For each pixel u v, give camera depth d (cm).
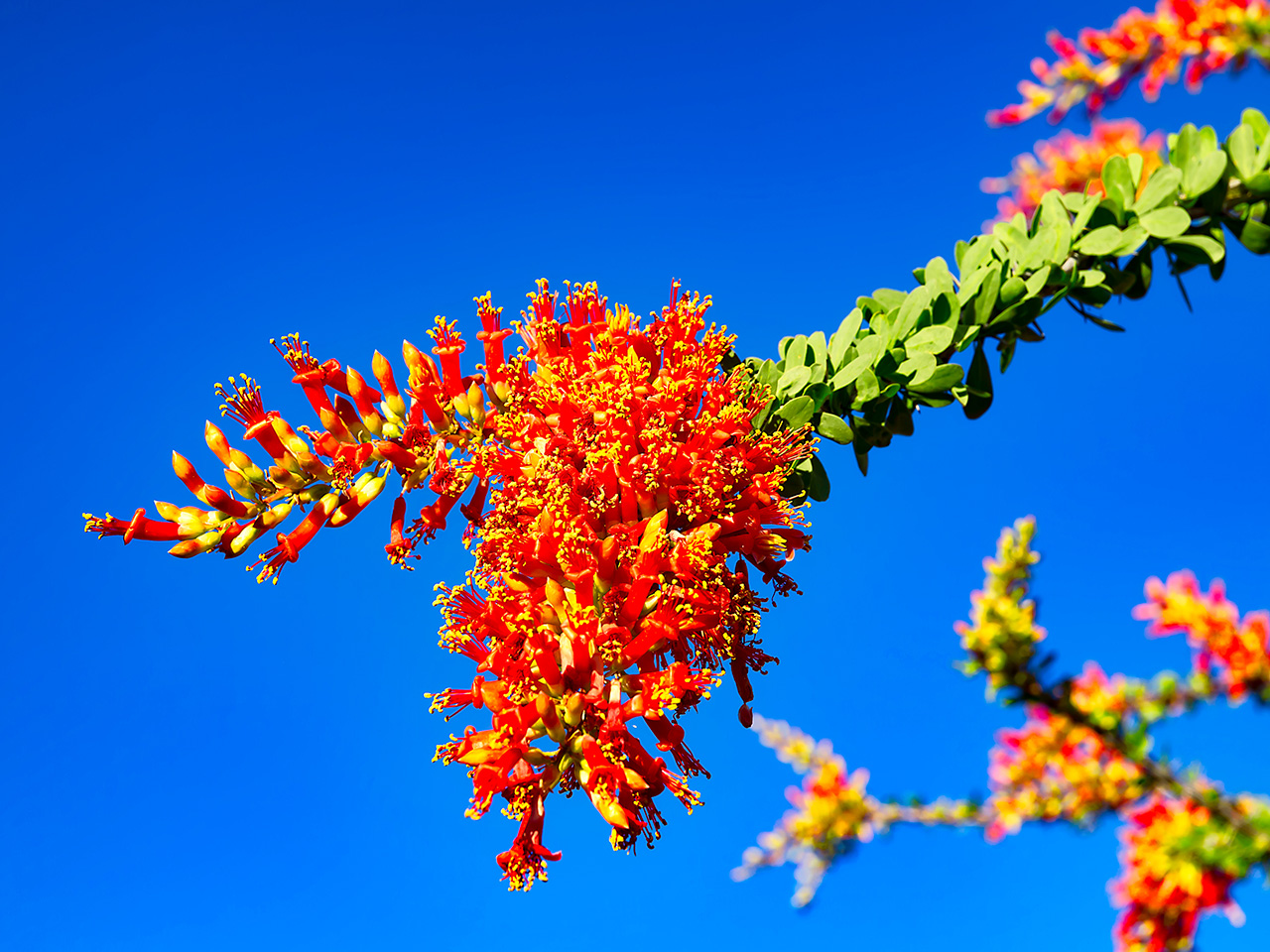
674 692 46
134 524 47
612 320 51
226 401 48
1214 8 54
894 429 51
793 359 52
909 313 50
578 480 48
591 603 47
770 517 49
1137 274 49
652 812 47
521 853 46
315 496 49
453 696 47
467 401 49
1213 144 49
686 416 49
